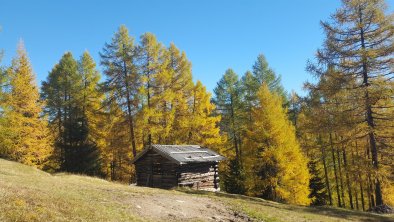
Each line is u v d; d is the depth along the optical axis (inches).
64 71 1680.6
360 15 884.6
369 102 860.0
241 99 1801.2
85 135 1595.7
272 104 1178.0
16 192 425.1
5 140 1278.3
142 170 1141.7
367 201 1718.8
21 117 1310.3
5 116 1280.8
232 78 1825.8
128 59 1376.7
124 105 1382.9
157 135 1491.1
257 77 1695.4
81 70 1691.7
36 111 1374.3
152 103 1398.9
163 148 1091.3
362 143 1050.1
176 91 1521.9
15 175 725.9
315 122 971.9
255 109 1218.0
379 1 864.9
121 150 1560.0
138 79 1375.5
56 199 436.5
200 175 1124.5
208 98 1539.1
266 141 1182.9
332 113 927.7
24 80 1348.4
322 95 961.5
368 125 882.1
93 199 528.1
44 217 349.1
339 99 925.2
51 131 1747.0
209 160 1137.4
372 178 863.1
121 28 1400.1
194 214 564.7
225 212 619.5
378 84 840.9
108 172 1791.3
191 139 1526.8
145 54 1421.0
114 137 1519.4
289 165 1150.3
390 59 848.9
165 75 1409.9
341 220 700.7
